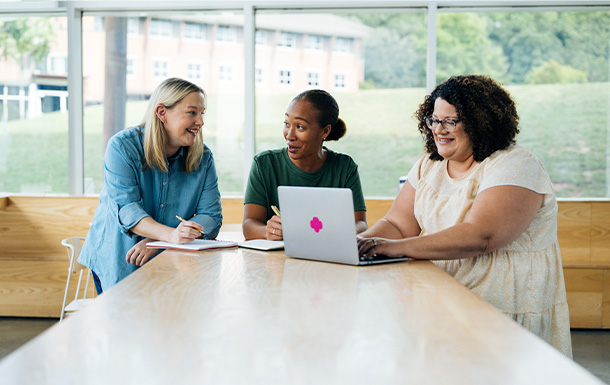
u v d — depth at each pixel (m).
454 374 0.92
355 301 1.38
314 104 2.46
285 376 0.91
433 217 2.02
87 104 4.73
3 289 4.43
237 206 4.48
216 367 0.95
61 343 1.06
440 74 4.58
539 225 1.88
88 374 0.92
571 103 4.53
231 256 2.03
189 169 2.60
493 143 1.89
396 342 1.07
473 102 1.85
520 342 1.07
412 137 4.62
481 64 4.56
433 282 1.59
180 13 4.65
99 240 2.57
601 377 3.36
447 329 1.15
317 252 1.91
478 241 1.78
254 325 1.18
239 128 4.69
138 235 2.51
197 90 2.53
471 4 4.48
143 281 1.59
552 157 4.57
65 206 4.49
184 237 2.25
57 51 4.71
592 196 4.57
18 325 4.26
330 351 1.02
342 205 1.80
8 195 4.58
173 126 2.47
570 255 4.34
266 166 2.62
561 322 1.93
